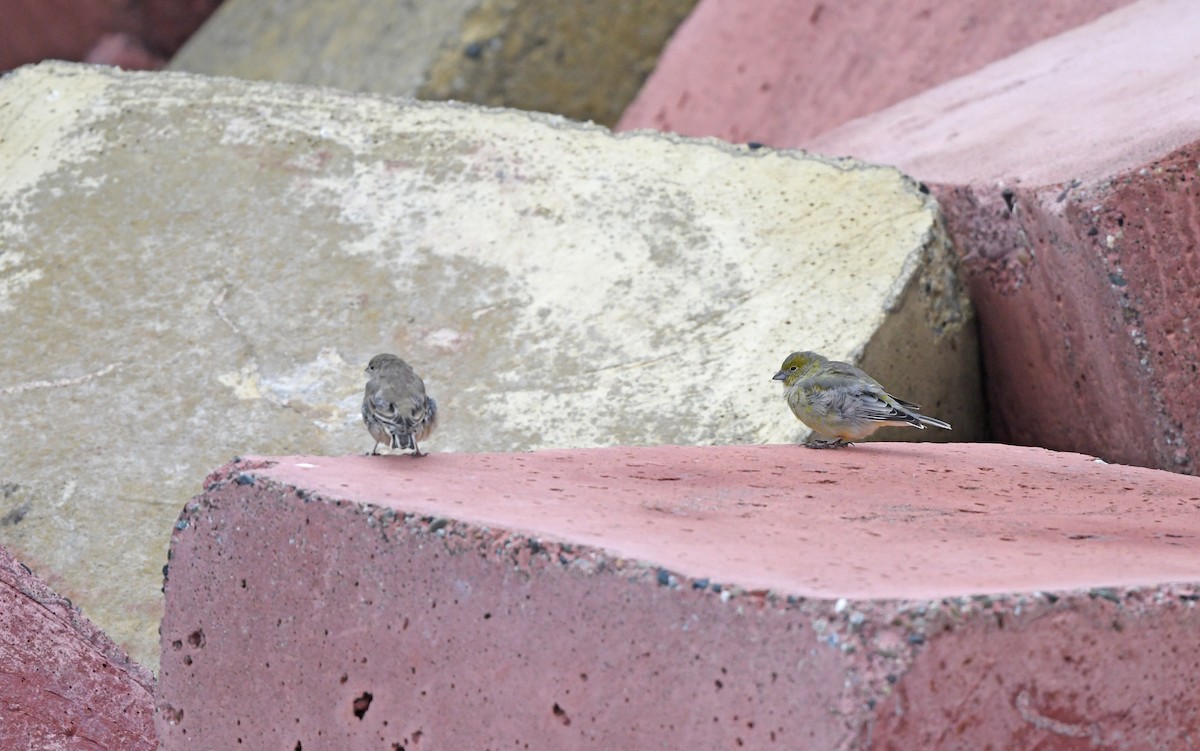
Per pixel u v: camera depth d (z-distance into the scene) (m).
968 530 6.86
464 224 15.43
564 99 29.69
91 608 11.66
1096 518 7.52
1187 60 15.30
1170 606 5.52
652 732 5.39
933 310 13.70
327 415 13.45
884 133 19.36
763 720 5.03
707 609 5.22
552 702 5.75
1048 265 12.91
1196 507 8.11
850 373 10.61
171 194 16.16
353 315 14.54
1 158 17.14
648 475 8.04
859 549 6.12
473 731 6.04
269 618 6.88
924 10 23.67
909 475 8.72
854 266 13.77
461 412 13.24
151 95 17.59
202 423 13.45
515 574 5.88
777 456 9.20
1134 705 5.45
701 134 27.25
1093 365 12.76
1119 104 14.89
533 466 7.98
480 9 29.19
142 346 14.34
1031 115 16.33
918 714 4.85
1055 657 5.21
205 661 7.17
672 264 14.47
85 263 15.37
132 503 12.64
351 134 16.77
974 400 14.50
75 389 13.86
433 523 6.21
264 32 37.34
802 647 4.93
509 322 14.23
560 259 14.82
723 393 12.79
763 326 13.41
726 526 6.52
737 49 27.67
